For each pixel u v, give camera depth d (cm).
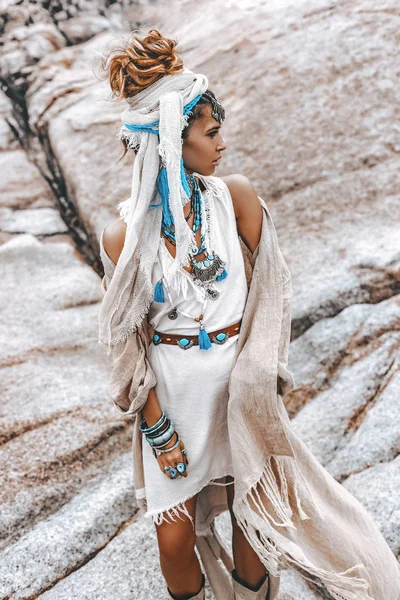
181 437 183
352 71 418
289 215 382
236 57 445
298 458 194
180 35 481
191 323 175
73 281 379
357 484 246
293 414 294
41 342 334
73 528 240
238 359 178
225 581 213
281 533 194
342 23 440
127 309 171
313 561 196
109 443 278
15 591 220
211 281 172
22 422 282
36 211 441
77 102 472
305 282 338
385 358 297
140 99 161
